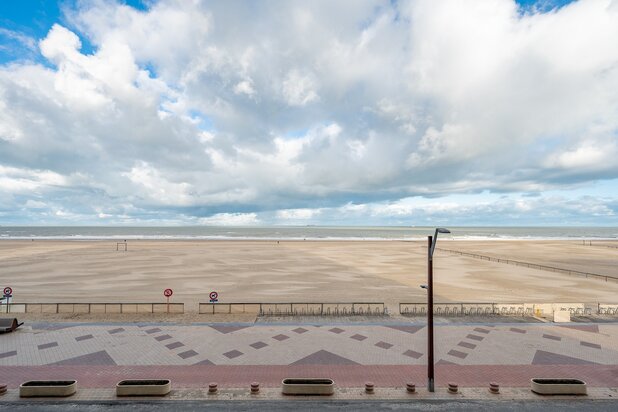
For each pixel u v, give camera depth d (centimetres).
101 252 7744
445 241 13475
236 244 10688
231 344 2070
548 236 19738
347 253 7962
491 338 2212
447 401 1442
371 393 1498
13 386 1531
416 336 2239
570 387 1495
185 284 4128
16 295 3500
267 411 1351
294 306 3088
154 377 1644
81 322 2478
